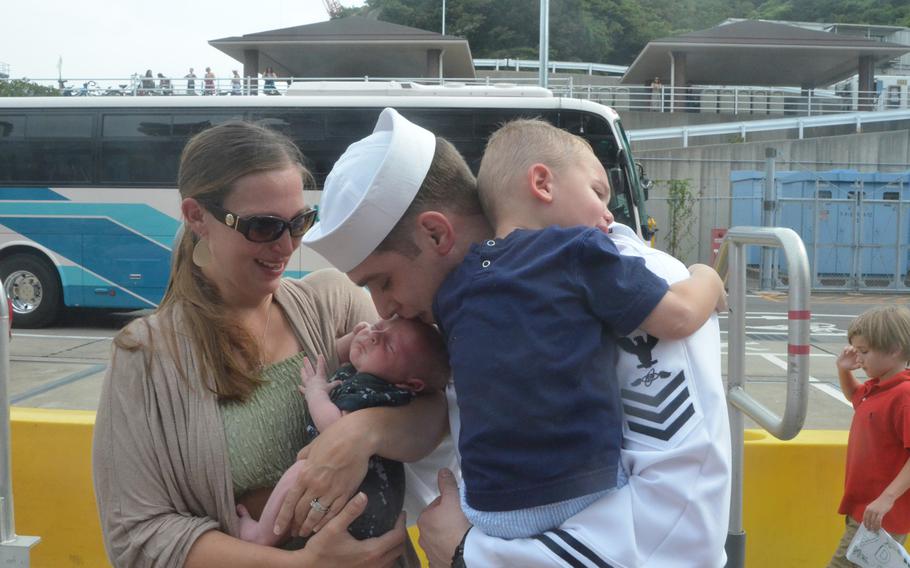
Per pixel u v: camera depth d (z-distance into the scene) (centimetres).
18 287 1243
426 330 165
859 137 2520
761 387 855
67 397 772
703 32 3419
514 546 134
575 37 5988
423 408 166
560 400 131
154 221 1206
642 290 135
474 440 136
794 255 204
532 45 6019
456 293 143
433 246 150
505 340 134
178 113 1190
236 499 167
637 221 1068
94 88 1662
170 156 1199
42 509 370
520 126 156
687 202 2323
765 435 381
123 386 161
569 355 132
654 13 6425
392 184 146
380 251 150
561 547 131
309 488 152
